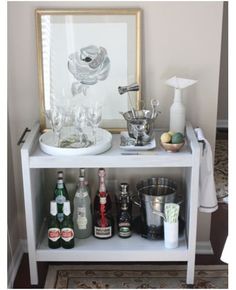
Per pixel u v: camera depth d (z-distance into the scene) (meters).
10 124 2.41
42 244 2.33
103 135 2.29
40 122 2.37
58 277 2.44
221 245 2.70
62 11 2.23
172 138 2.13
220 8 2.23
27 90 2.37
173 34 2.27
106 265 2.54
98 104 2.36
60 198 2.29
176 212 2.23
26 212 2.21
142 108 2.38
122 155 2.11
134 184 2.53
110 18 2.25
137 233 2.41
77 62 2.30
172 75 2.34
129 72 2.31
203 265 2.53
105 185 2.46
